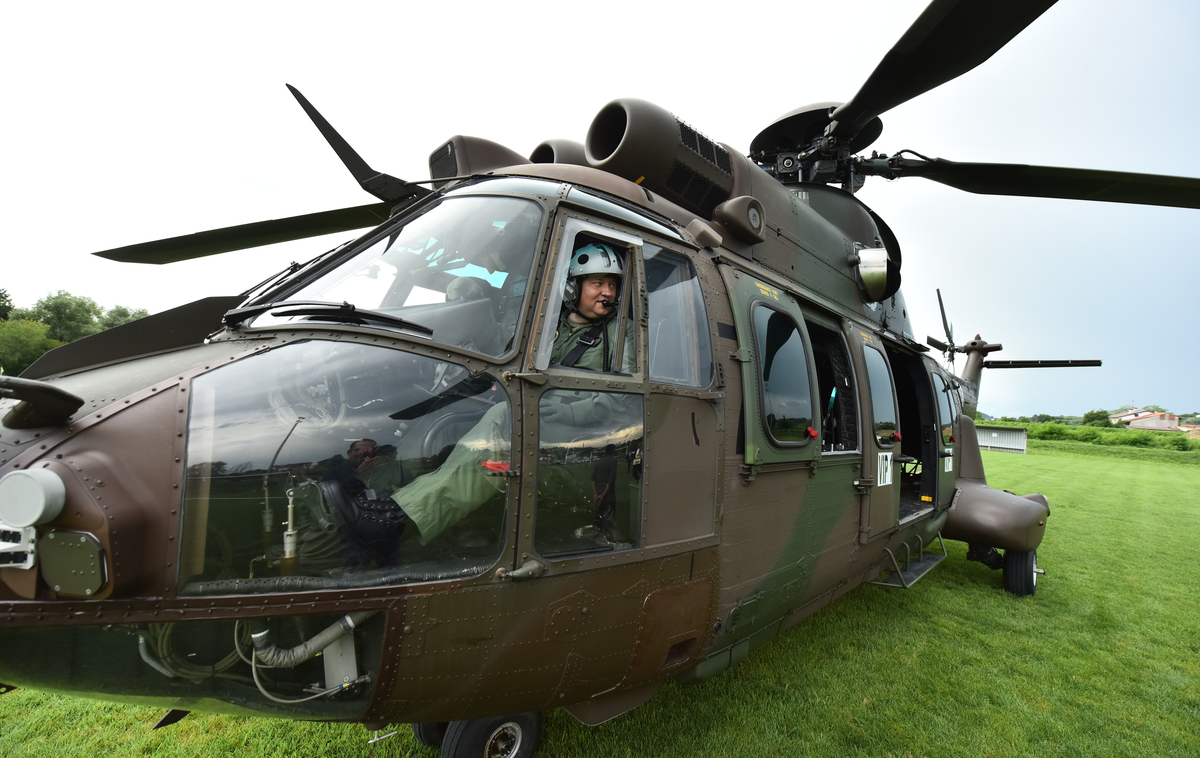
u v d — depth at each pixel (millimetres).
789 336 3086
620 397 2092
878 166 4309
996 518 5379
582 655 1999
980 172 4016
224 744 2654
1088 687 3729
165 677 1563
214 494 1531
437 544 1739
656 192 3025
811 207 4379
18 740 2652
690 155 3002
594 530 1994
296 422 1662
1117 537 8250
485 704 1910
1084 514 10164
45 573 1383
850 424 3707
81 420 1488
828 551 3305
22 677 1488
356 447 1702
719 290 2650
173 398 1571
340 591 1602
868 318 4512
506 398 1835
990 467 18438
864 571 4039
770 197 3479
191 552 1499
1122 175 3604
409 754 2602
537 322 1941
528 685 1936
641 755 2701
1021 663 4012
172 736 2715
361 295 2072
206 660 1571
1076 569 6488
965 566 6496
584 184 2469
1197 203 3721
